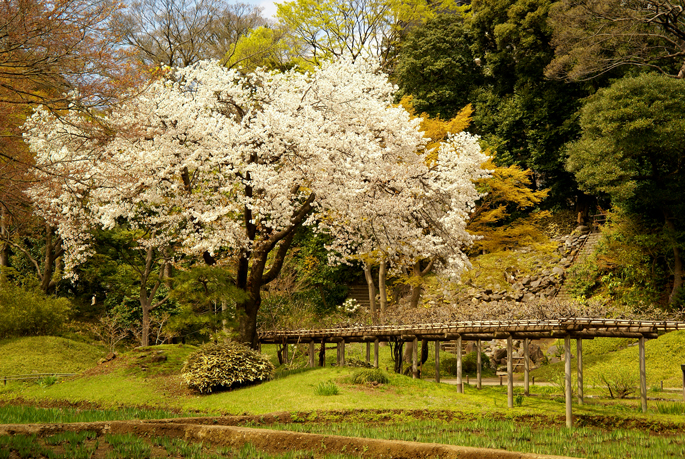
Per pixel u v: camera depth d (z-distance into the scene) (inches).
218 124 607.2
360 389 513.3
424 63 1237.7
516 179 823.7
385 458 269.6
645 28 975.6
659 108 805.9
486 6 1240.2
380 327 589.3
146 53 1115.9
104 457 246.1
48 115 526.0
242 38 1249.4
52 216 617.9
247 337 658.2
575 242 1079.6
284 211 598.2
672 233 839.1
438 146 790.5
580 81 1097.4
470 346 901.2
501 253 837.8
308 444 288.5
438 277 752.3
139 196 608.7
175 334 860.0
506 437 342.6
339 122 647.8
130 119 548.7
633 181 844.0
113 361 659.4
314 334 657.0
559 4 1002.7
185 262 768.3
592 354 765.3
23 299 829.8
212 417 394.0
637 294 866.1
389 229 665.0
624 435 353.7
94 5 366.3
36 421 341.1
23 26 333.7
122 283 925.8
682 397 516.4
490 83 1337.4
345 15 1344.7
